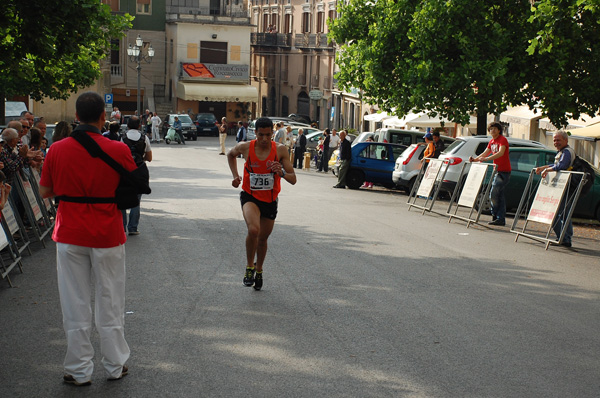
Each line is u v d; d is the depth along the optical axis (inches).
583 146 1455.5
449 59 1178.6
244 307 385.7
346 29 1349.7
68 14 717.9
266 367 293.1
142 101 3299.7
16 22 713.6
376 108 2541.8
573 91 1047.0
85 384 271.1
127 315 367.9
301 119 2989.7
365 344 325.7
